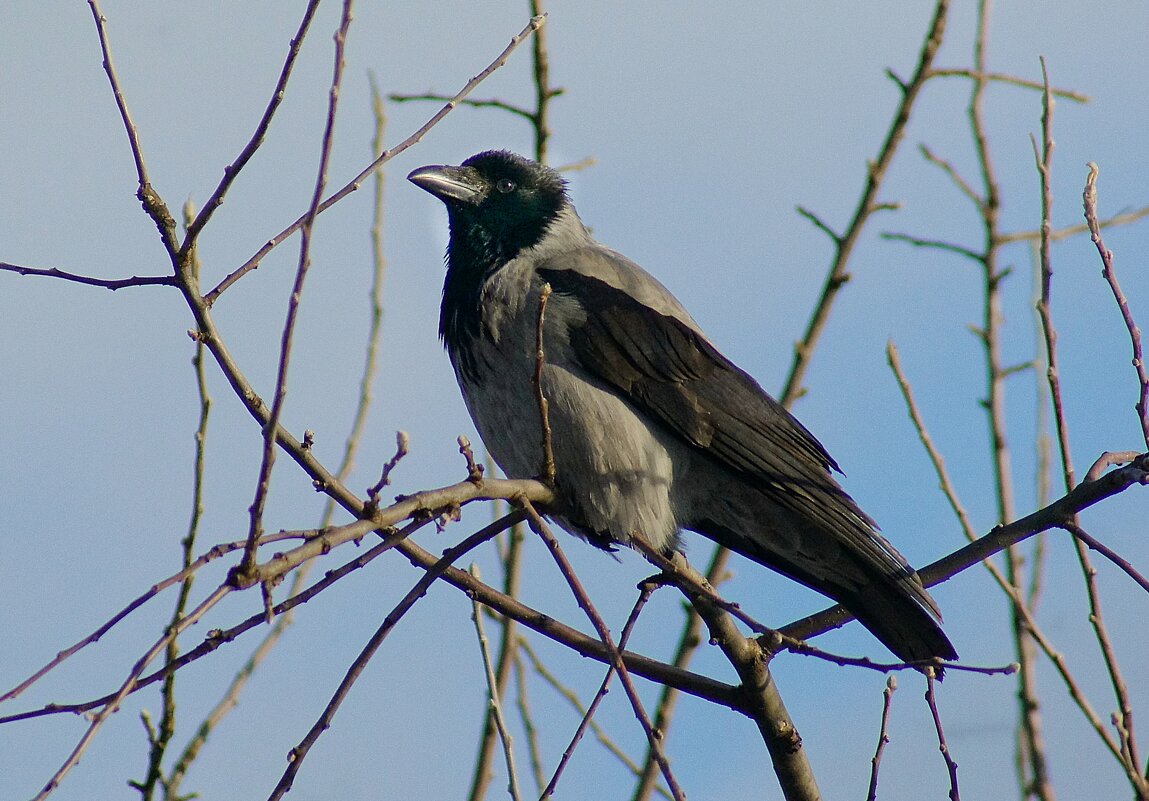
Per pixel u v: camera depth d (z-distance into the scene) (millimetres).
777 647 9297
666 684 9516
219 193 7598
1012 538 9594
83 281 7781
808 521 11094
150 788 9469
